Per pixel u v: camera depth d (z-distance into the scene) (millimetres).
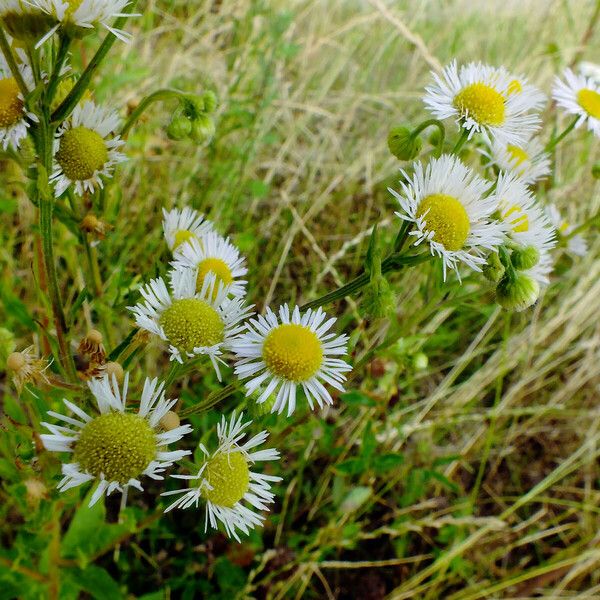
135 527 110
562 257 220
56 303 93
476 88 100
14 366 80
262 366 86
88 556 109
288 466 157
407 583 157
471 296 109
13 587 108
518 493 185
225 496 83
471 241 89
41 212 86
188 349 86
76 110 92
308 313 89
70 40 73
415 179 89
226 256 100
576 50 206
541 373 181
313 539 150
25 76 83
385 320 163
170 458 76
